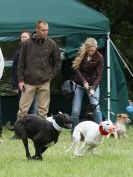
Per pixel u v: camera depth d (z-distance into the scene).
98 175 10.11
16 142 14.97
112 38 24.58
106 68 18.05
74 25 17.33
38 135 11.34
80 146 12.88
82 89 15.66
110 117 18.05
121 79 18.47
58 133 11.38
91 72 15.59
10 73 20.11
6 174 10.23
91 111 15.72
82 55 15.54
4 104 20.25
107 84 18.00
